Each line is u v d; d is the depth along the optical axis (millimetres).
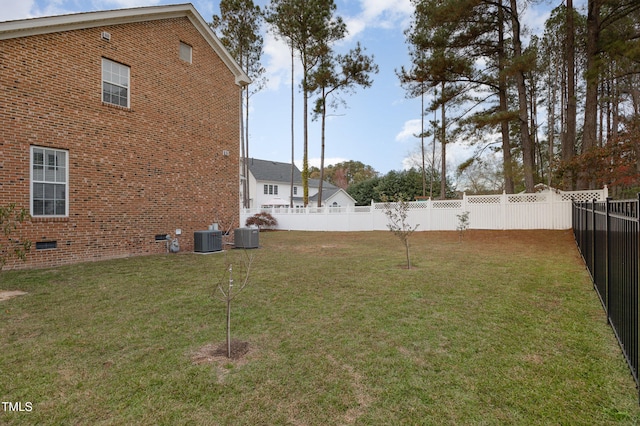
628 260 3051
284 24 24125
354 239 15398
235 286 6090
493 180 42500
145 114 10328
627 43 11805
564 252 9555
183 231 11391
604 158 12977
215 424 2287
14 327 4051
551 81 25141
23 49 7863
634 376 2766
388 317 4367
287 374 2941
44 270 7602
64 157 8578
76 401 2551
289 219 24266
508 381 2797
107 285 6188
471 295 5336
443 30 15219
